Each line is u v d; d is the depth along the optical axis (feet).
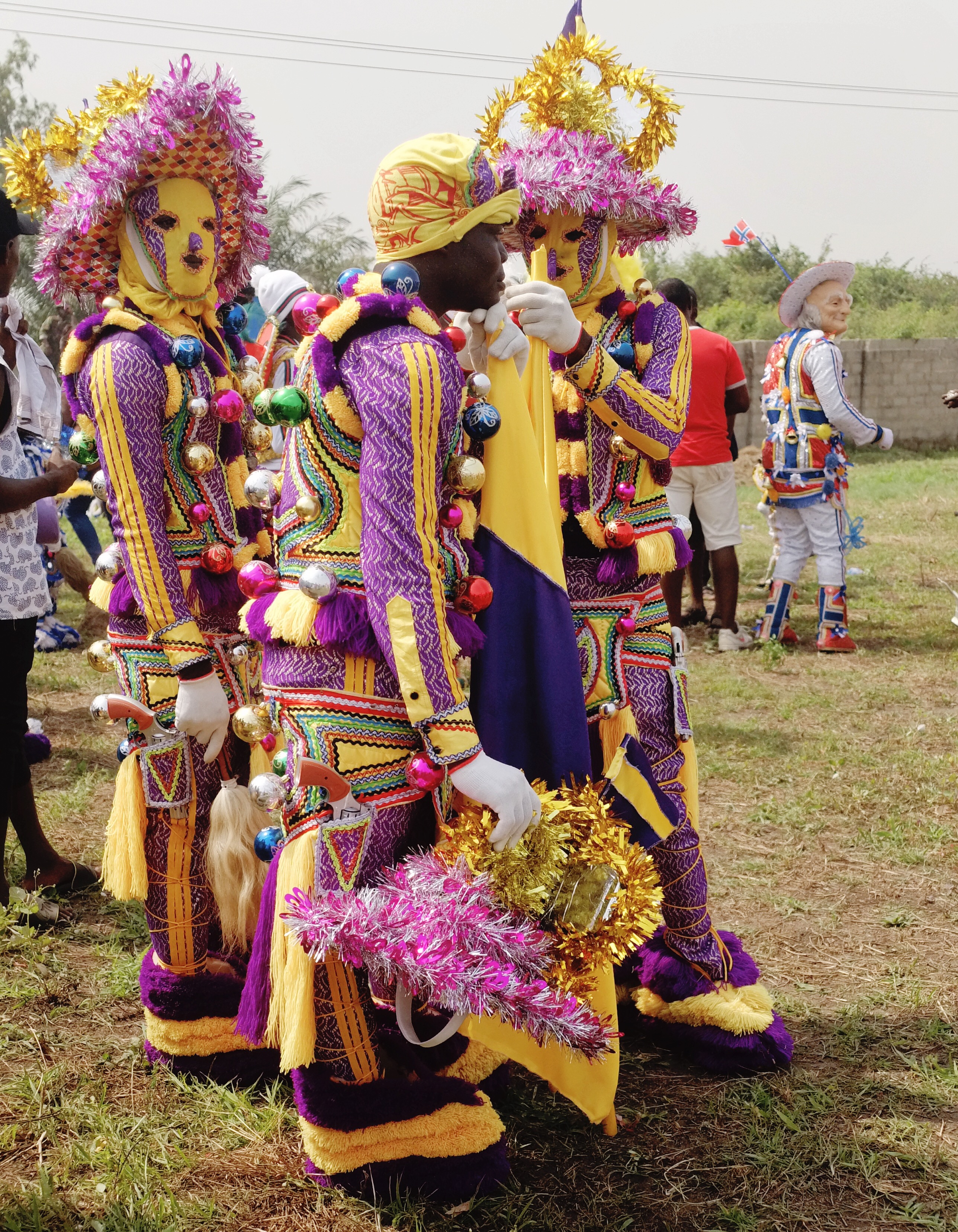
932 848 13.91
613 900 7.20
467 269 7.25
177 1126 8.61
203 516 8.55
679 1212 7.69
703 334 23.90
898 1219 7.61
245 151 8.63
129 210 8.62
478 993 6.48
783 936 11.71
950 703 20.15
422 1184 7.65
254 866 8.71
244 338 14.57
